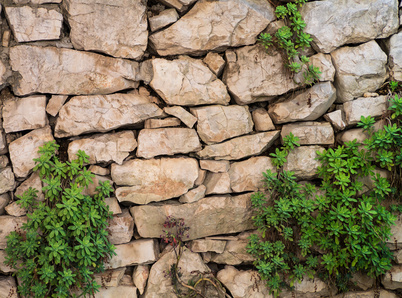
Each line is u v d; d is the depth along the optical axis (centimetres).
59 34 356
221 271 411
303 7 392
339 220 392
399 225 405
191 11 382
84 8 356
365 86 402
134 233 394
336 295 415
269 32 393
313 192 404
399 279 406
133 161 381
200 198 398
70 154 367
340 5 391
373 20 395
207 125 389
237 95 396
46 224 345
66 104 363
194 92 386
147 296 385
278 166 404
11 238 344
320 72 387
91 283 362
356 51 399
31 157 359
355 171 396
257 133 407
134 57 377
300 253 412
